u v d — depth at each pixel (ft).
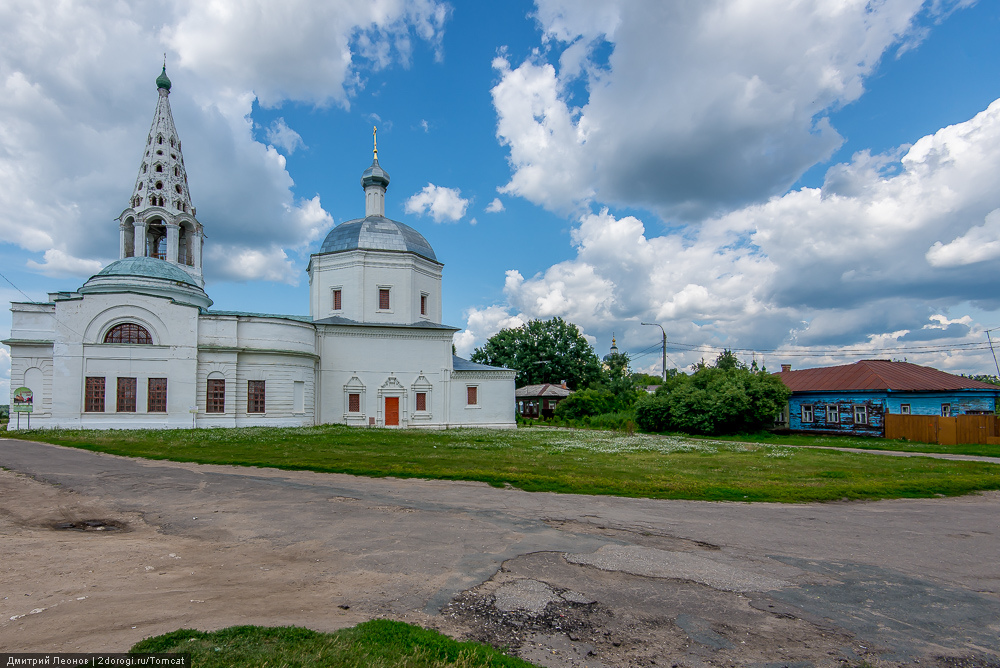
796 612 22.70
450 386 142.92
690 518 39.55
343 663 15.88
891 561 30.40
